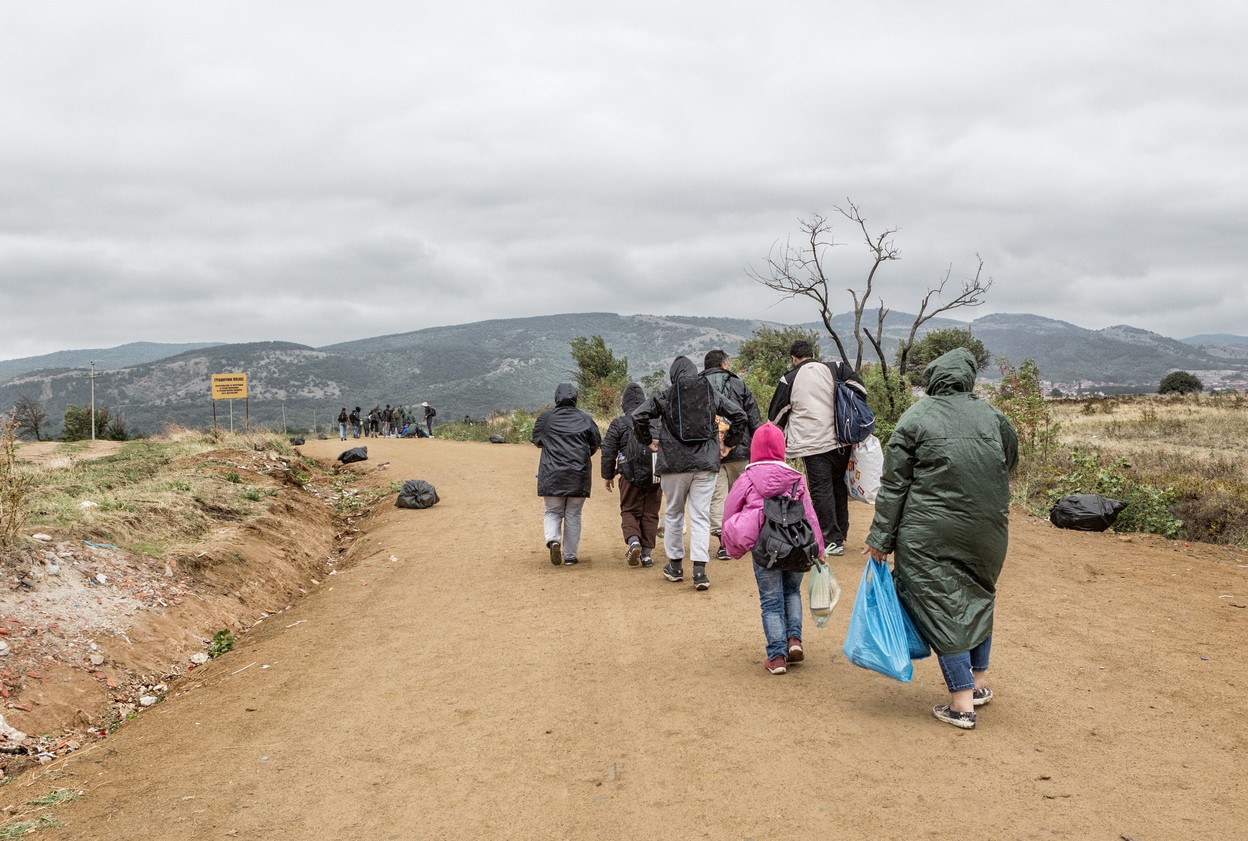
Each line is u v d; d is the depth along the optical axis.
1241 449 23.20
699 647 6.28
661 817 3.77
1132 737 4.37
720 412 8.15
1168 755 4.13
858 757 4.25
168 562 8.25
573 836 3.66
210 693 5.97
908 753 4.27
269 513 11.45
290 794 4.22
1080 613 6.77
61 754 5.23
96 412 57.78
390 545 11.37
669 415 7.90
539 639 6.73
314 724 5.20
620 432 9.09
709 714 4.95
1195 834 3.38
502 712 5.21
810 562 5.43
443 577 9.30
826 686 5.33
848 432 8.27
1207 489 12.05
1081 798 3.72
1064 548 9.42
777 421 8.70
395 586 9.02
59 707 5.69
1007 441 4.62
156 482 11.24
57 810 4.16
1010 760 4.14
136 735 5.23
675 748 4.51
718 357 9.03
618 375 39.81
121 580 7.53
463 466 20.22
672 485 8.07
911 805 3.72
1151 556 9.03
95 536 8.22
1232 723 4.50
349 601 8.53
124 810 4.12
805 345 8.61
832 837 3.49
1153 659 5.60
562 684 5.65
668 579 8.43
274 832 3.82
